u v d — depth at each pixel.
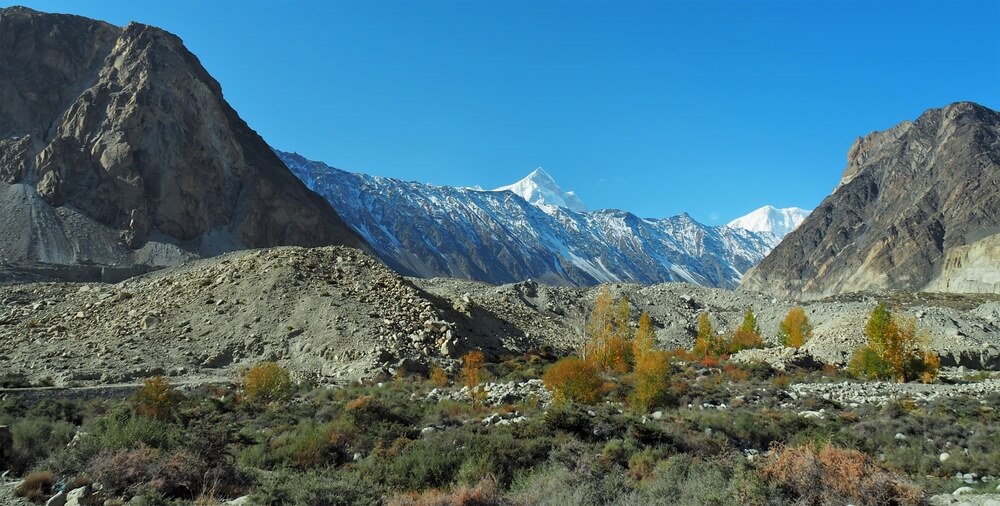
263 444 18.00
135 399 22.94
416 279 88.00
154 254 134.88
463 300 54.50
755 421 23.12
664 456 17.53
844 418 25.88
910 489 12.22
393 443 18.48
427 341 41.44
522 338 52.88
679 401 29.73
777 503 11.78
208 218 154.12
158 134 154.50
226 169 168.25
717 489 12.62
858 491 11.96
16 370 33.97
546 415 20.70
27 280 103.25
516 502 12.72
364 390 30.34
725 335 71.31
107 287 52.94
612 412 23.77
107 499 12.36
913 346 47.03
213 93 182.75
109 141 149.00
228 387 30.56
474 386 30.38
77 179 142.88
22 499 12.46
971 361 55.44
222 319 42.31
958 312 66.75
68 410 23.28
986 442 20.33
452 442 17.75
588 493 13.13
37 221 128.50
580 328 61.69
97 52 175.12
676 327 74.56
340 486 13.46
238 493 13.73
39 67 163.62
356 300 45.16
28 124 153.38
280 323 41.94
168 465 13.73
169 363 36.72
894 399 31.73
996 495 12.79
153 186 148.00
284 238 166.25
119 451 13.98
